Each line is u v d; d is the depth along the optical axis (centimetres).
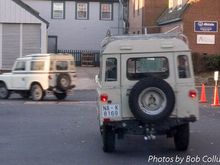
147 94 1180
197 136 1492
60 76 2658
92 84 3594
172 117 1211
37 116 1983
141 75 1228
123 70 1225
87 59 5719
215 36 3981
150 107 1182
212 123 1781
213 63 3778
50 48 5856
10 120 1869
